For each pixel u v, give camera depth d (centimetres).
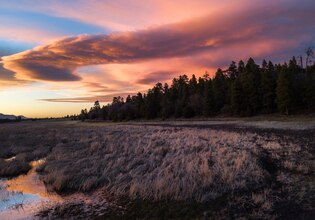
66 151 2497
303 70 9388
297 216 920
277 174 1422
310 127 3394
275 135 2920
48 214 1052
